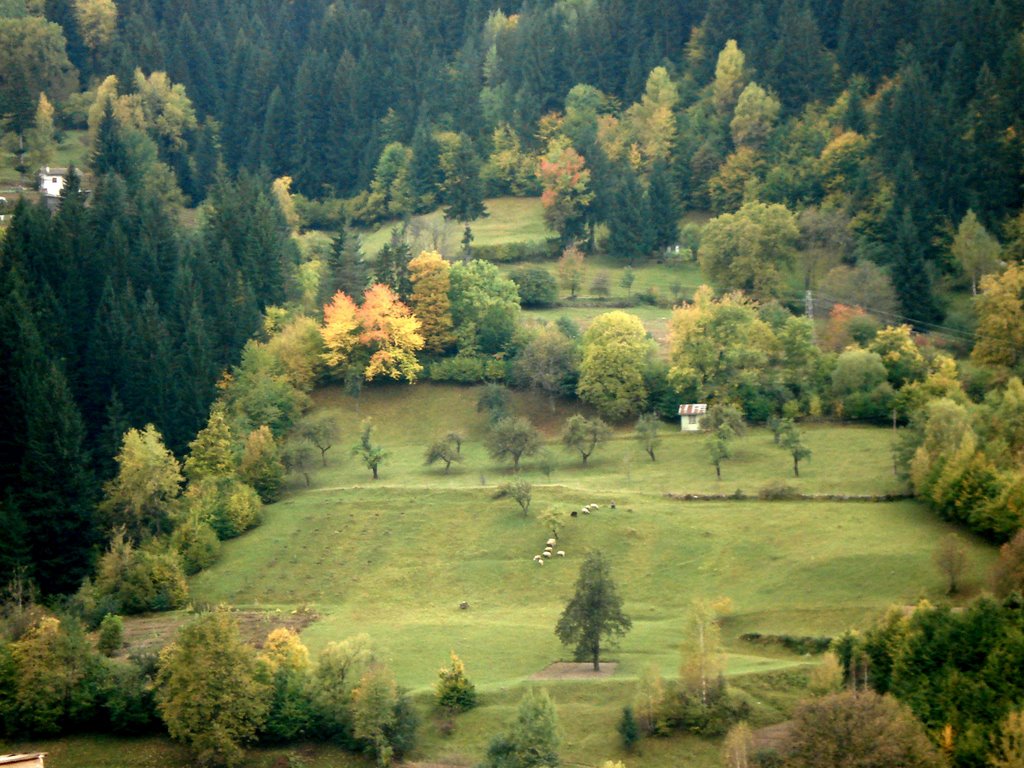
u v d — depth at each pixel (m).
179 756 151.75
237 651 154.25
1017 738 125.81
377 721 149.88
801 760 129.25
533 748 141.12
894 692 142.62
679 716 149.12
